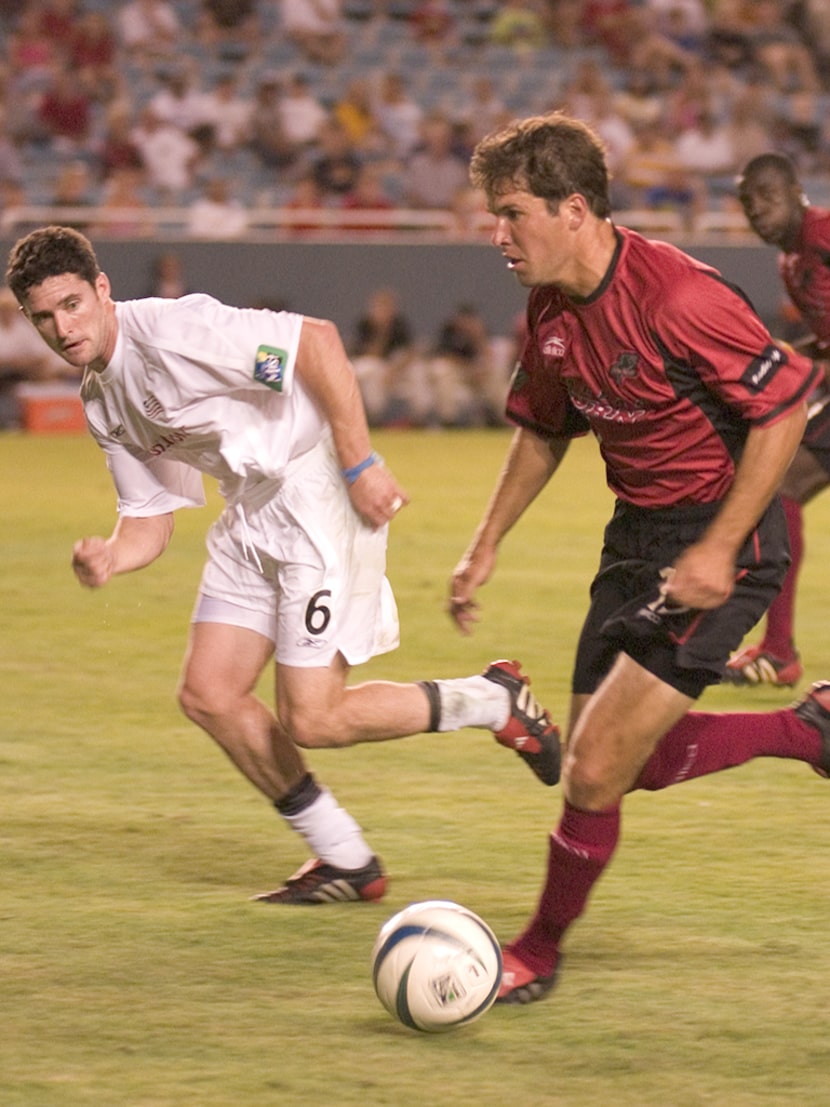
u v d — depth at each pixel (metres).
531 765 17.62
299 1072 12.47
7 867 17.67
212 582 16.59
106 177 76.50
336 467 16.23
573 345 14.61
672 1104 11.93
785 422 13.85
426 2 89.31
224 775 21.66
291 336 15.57
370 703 16.42
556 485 57.12
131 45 83.00
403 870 17.66
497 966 13.37
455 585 16.86
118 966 14.71
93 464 60.06
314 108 78.75
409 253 70.56
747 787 21.19
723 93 85.56
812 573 38.78
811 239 27.42
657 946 15.30
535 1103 11.95
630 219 73.94
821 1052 12.86
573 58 88.19
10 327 70.12
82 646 29.91
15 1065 12.56
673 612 14.07
